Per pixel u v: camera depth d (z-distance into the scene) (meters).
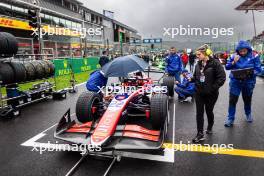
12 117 6.62
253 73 5.52
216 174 3.54
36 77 8.43
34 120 6.41
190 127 5.66
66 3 36.69
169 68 9.72
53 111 7.39
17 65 7.45
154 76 17.09
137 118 5.82
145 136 3.96
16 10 23.92
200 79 4.65
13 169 3.76
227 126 5.65
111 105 4.56
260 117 6.39
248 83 5.59
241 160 3.96
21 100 7.62
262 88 11.56
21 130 5.59
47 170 3.71
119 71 4.82
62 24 33.41
